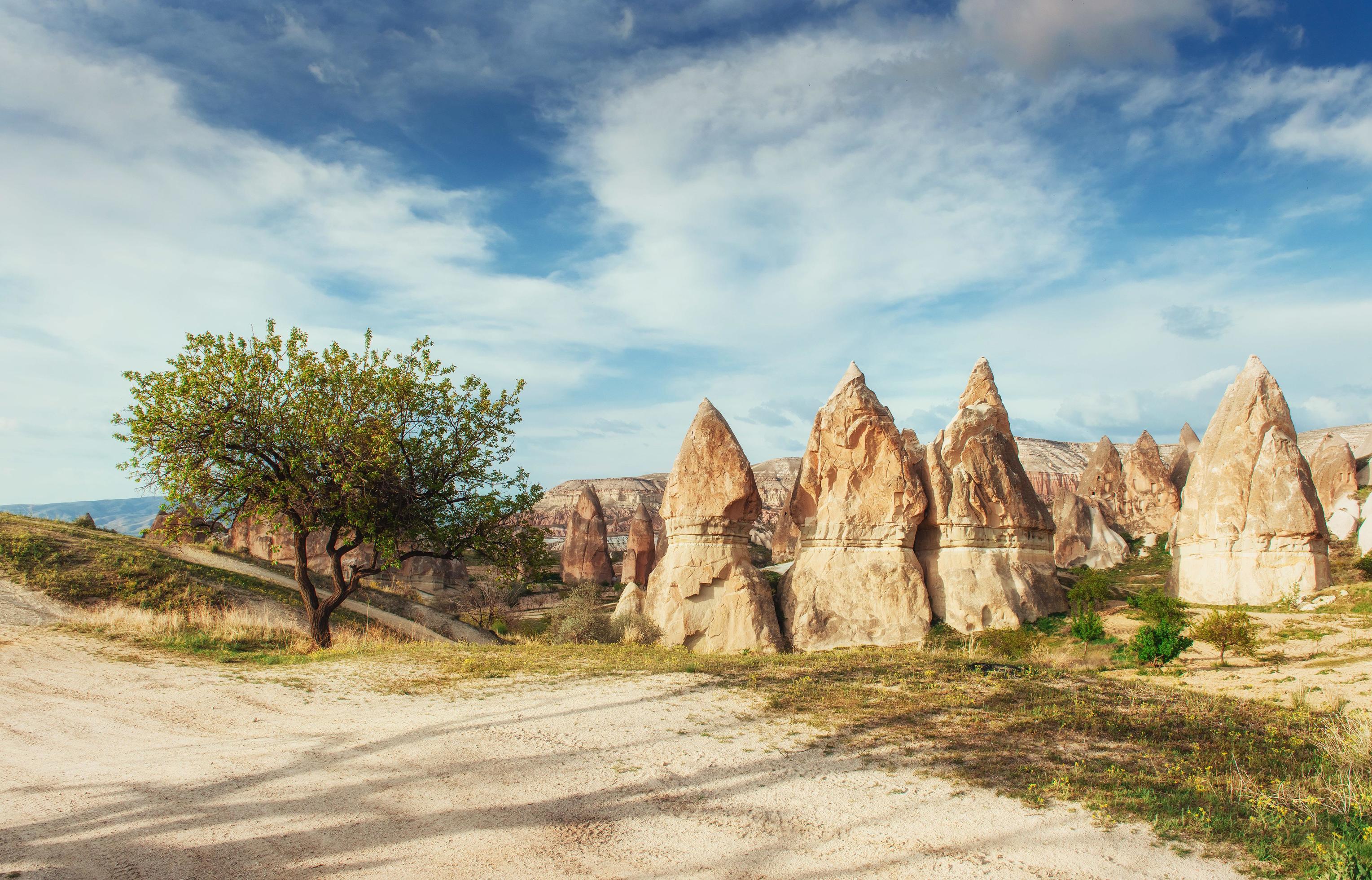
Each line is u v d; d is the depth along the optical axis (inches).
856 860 267.3
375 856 265.3
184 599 951.0
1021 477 1300.4
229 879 245.6
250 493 822.5
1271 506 1304.1
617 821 298.7
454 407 907.4
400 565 898.7
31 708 487.5
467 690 506.9
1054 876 257.0
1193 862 266.8
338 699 494.0
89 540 1127.0
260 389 823.1
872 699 478.0
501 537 932.0
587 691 497.0
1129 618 1101.7
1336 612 1051.3
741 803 316.8
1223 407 1438.2
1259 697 577.3
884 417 1207.6
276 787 330.6
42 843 270.4
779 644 1102.4
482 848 273.3
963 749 382.3
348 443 822.5
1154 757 380.5
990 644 919.0
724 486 1156.5
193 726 439.2
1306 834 287.0
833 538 1181.1
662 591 1149.1
